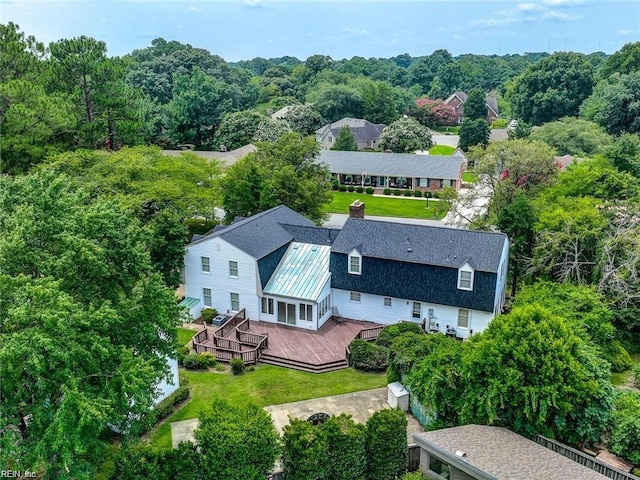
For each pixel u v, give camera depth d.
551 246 33.31
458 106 147.50
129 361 16.34
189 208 41.66
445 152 103.56
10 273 16.97
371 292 33.22
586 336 24.91
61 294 15.33
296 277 34.16
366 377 27.81
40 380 14.62
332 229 37.34
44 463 15.58
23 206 17.97
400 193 72.88
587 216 33.62
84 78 48.69
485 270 30.05
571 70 101.81
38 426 15.50
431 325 32.44
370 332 31.91
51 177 19.11
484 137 96.31
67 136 45.91
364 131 102.81
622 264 30.83
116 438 22.11
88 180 37.97
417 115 136.25
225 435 17.50
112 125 51.53
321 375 28.08
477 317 31.17
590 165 44.06
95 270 17.95
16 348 13.95
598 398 19.75
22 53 44.03
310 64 163.50
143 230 20.64
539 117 105.75
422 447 18.75
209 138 97.50
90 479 15.70
